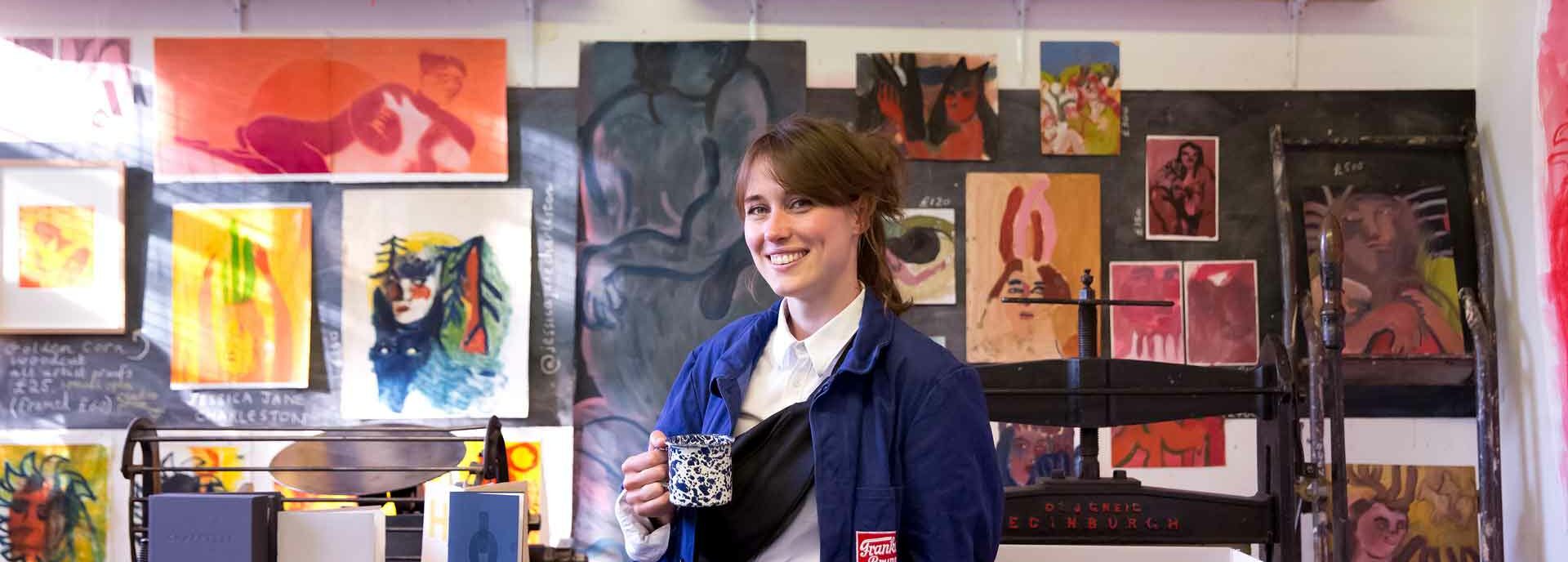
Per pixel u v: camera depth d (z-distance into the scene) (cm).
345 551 208
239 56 371
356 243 371
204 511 201
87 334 370
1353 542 364
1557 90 319
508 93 375
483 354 368
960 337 371
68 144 371
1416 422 368
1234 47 379
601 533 364
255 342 368
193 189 371
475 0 375
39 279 367
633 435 367
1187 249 375
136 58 372
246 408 368
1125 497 260
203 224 370
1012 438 371
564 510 365
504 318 369
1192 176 377
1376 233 369
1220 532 260
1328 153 375
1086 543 259
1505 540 355
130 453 250
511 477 366
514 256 370
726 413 140
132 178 371
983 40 377
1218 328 373
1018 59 378
